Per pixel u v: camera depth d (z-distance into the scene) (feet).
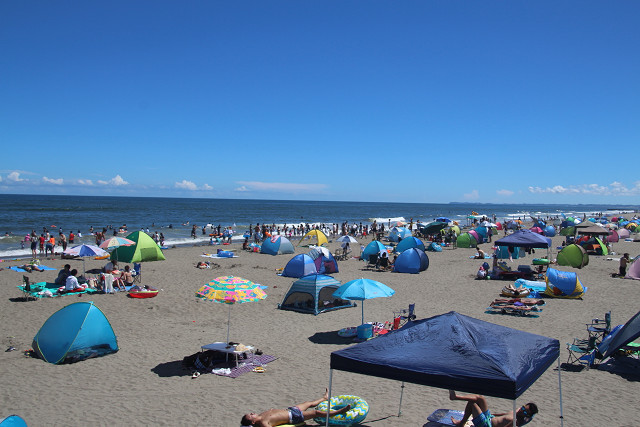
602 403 27.35
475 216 220.43
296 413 23.22
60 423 24.75
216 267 84.74
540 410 26.27
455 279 75.77
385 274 81.10
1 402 27.48
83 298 56.39
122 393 28.96
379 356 19.20
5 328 43.62
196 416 25.66
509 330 22.06
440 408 26.58
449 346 19.20
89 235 153.69
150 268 80.79
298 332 43.93
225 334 43.04
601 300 58.23
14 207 328.70
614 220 234.79
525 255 107.34
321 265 79.82
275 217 334.65
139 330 43.91
